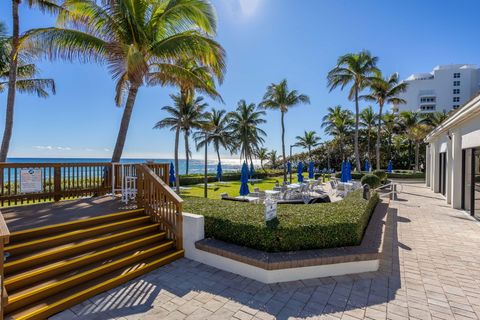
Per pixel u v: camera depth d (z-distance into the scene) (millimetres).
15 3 8766
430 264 4438
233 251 4125
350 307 3135
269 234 4102
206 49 7504
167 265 4371
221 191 17891
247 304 3207
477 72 59562
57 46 6723
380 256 4094
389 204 9781
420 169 32719
